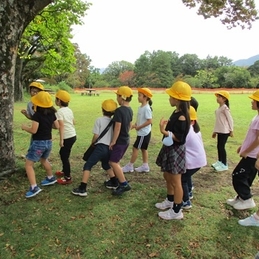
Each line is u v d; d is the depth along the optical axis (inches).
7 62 166.7
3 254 105.7
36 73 1044.5
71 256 106.1
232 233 123.3
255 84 2237.9
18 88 802.8
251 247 114.3
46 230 122.0
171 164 124.9
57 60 784.9
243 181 142.3
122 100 152.7
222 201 155.3
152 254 108.2
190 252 110.0
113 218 133.4
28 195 150.3
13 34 165.5
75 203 147.1
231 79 2268.7
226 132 200.5
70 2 592.7
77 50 2174.0
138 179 185.5
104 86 2456.9
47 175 170.1
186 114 120.2
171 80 2632.9
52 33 679.1
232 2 260.7
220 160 208.7
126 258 105.6
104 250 109.9
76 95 1314.0
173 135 121.0
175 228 126.3
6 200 148.5
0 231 120.3
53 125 156.6
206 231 124.6
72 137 165.9
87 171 152.9
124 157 239.6
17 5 164.2
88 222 129.1
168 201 141.9
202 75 2389.3
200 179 190.4
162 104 781.9
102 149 151.1
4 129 173.0
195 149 135.0
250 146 132.9
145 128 190.1
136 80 2677.2
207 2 263.1
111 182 167.5
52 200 149.9
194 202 153.5
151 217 135.0
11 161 179.2
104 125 151.9
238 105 766.5
